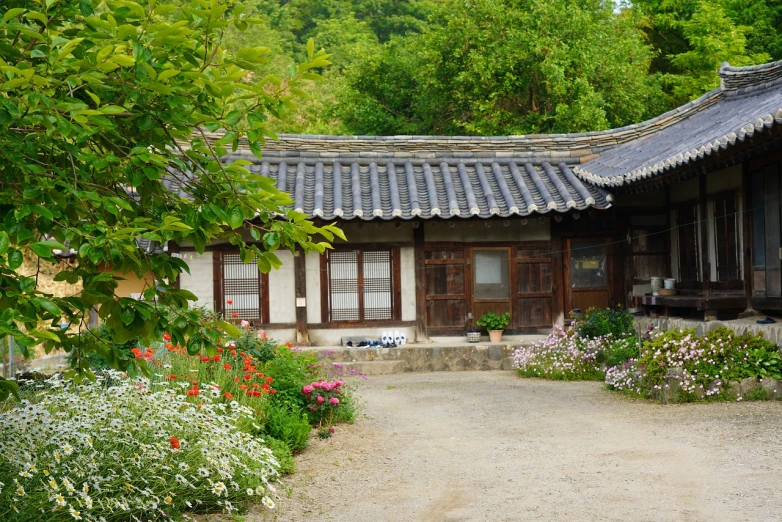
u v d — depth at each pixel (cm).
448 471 646
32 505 423
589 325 1278
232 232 423
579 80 2073
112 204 349
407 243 1430
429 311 1435
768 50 2525
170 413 549
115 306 370
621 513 508
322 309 1415
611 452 682
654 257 1441
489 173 1498
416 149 1527
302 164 1480
